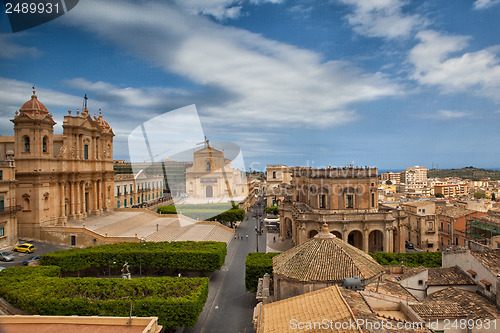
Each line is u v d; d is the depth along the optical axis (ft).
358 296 83.05
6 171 208.54
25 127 223.10
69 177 254.47
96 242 214.28
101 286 129.08
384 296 90.74
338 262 92.63
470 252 126.11
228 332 129.59
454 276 126.21
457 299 110.63
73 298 119.44
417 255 187.52
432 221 250.57
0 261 185.47
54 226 222.48
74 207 257.55
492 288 111.45
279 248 253.24
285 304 82.79
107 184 303.68
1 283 131.75
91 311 115.85
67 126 253.65
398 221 228.22
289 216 265.34
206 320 140.56
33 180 223.92
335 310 72.28
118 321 95.20
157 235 228.84
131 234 226.99
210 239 245.45
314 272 90.02
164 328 124.36
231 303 158.30
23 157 223.10
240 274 201.16
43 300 117.29
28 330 91.56
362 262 94.53
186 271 194.90
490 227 198.70
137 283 131.75
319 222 213.05
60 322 95.55
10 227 209.05
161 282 133.80
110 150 312.09
